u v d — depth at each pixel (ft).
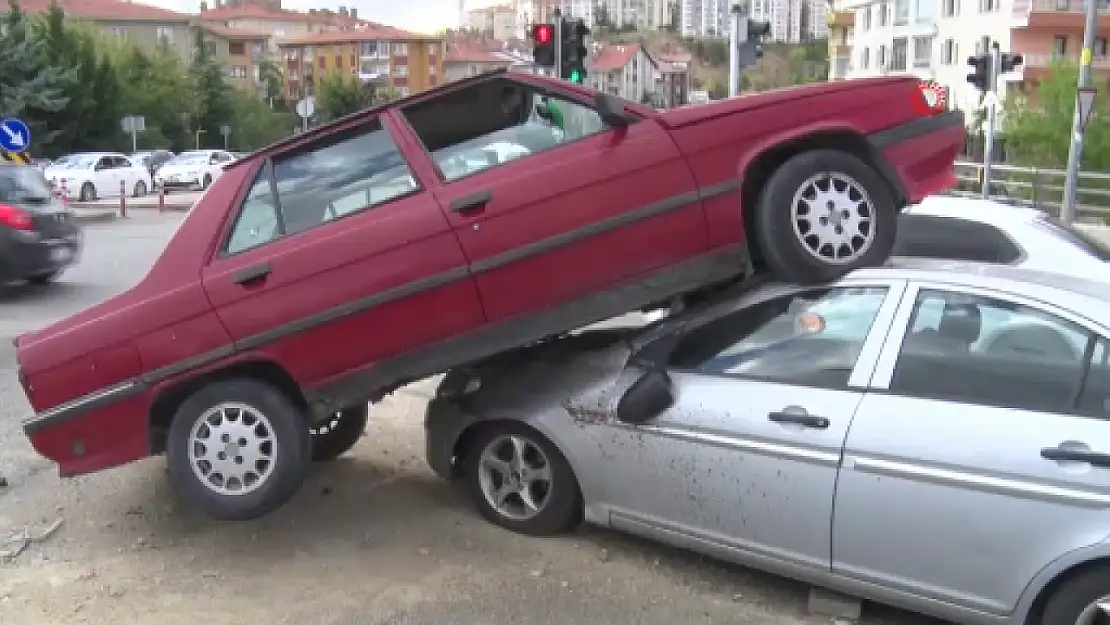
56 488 18.86
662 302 16.84
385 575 15.20
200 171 120.78
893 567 12.60
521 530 16.57
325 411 15.28
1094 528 11.18
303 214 15.69
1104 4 170.71
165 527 17.08
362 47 415.44
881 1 227.40
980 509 11.87
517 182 15.25
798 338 14.11
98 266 52.03
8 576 15.29
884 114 16.42
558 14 50.67
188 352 14.97
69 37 167.43
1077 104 67.41
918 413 12.51
